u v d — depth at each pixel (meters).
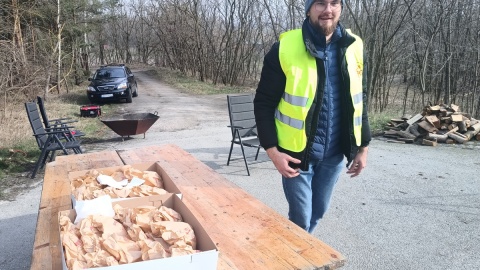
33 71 12.76
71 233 1.72
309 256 1.79
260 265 1.73
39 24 17.02
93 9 20.69
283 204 4.47
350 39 2.28
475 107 11.52
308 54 2.21
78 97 16.55
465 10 12.31
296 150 2.28
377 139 7.84
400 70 16.06
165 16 31.64
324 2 2.11
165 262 1.43
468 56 12.14
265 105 2.29
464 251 3.31
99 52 43.72
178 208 2.03
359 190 4.82
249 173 5.52
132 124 7.77
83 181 2.48
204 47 25.91
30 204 4.60
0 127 8.27
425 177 5.31
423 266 3.09
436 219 3.96
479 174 5.41
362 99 2.40
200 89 20.95
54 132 5.72
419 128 7.71
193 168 3.25
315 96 2.24
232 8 23.42
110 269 1.39
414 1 12.23
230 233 2.04
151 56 46.03
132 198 2.05
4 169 5.85
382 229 3.75
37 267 1.68
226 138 8.05
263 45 23.22
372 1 12.07
